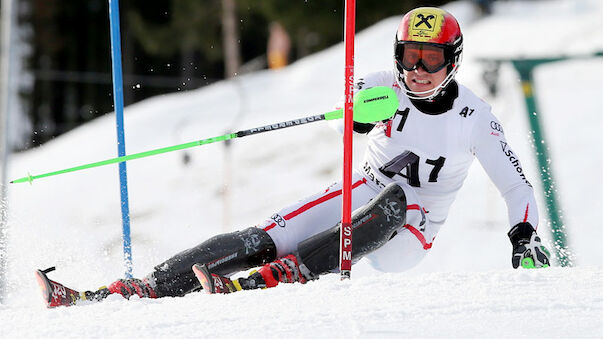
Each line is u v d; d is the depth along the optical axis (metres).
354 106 11.92
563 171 37.12
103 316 9.26
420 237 13.36
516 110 42.16
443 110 13.26
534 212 12.62
